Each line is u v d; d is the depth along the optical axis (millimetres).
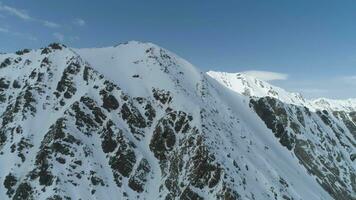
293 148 170500
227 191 114500
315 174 161375
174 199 116188
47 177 112500
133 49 174625
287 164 156000
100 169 120188
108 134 129125
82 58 160250
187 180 118812
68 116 127062
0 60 160500
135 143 131625
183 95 146750
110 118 133375
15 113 133125
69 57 151125
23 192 111000
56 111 135000
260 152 148750
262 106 182125
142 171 124250
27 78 147750
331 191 156500
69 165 116250
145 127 138875
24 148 122375
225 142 135250
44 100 137875
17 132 127188
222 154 126812
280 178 137250
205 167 120000
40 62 151375
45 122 131375
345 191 163500
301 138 175125
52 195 107688
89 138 126500
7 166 118500
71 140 121000
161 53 171875
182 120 136750
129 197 117375
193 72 171750
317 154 173375
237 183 119438
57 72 147500
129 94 145375
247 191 119500
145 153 130875
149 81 153250
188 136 130500
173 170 124250
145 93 148000
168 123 136500
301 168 160875
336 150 186625
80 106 131125
